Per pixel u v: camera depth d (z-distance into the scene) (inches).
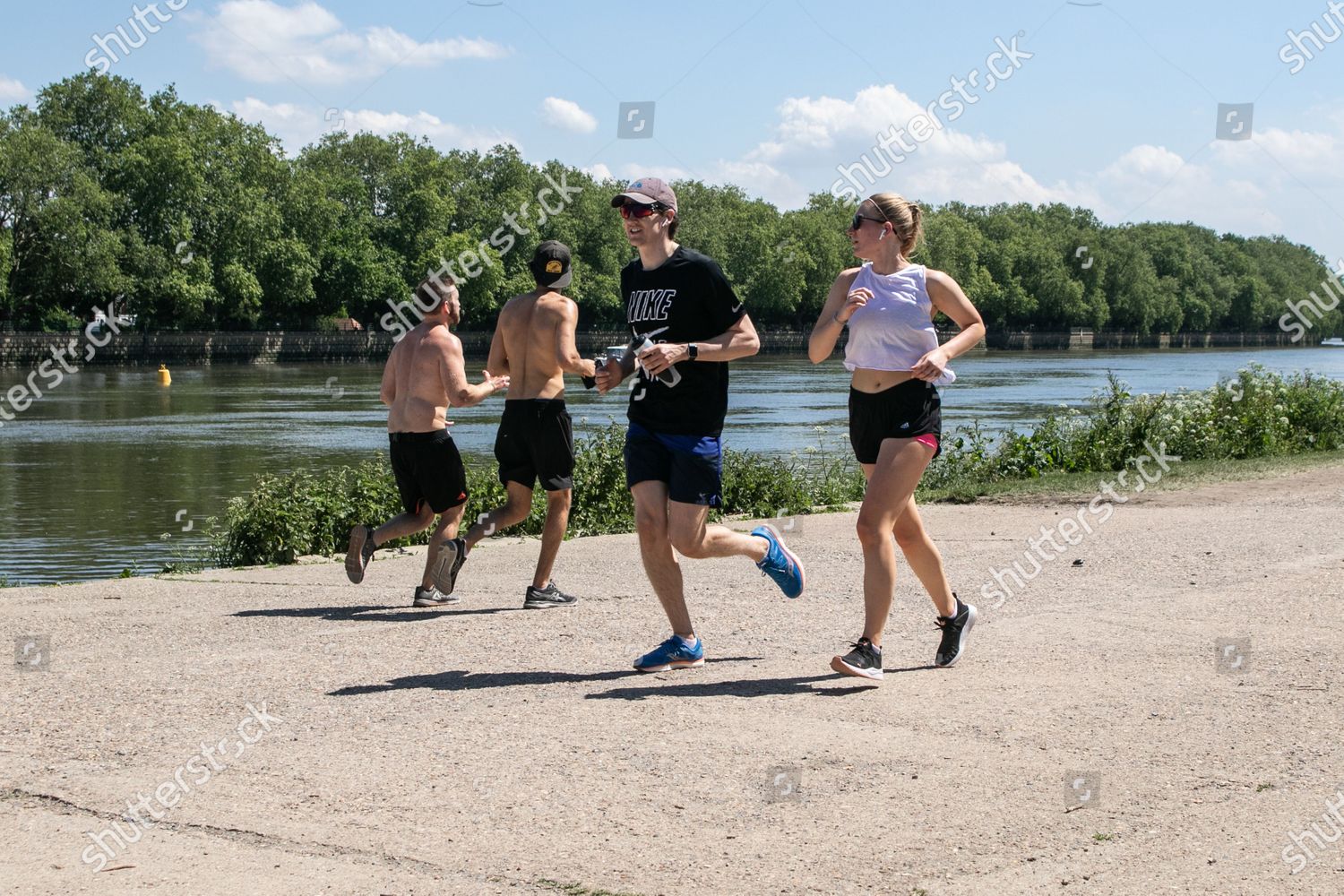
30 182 2736.2
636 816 151.5
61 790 163.6
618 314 4138.8
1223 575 314.2
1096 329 5787.4
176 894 130.6
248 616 289.7
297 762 174.4
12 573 481.7
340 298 3865.7
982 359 4030.5
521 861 138.1
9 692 214.5
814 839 143.8
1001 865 135.9
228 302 3363.7
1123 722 188.2
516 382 298.8
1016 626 259.6
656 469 223.1
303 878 134.3
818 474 664.4
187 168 3038.9
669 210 223.6
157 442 1148.5
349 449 1082.1
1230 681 211.0
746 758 172.9
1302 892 128.3
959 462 679.7
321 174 3772.1
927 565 221.6
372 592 329.4
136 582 354.3
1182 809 152.0
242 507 470.6
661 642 251.0
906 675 219.6
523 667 230.8
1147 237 6136.8
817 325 219.3
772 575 236.7
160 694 212.5
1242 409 757.9
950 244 4532.5
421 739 184.1
